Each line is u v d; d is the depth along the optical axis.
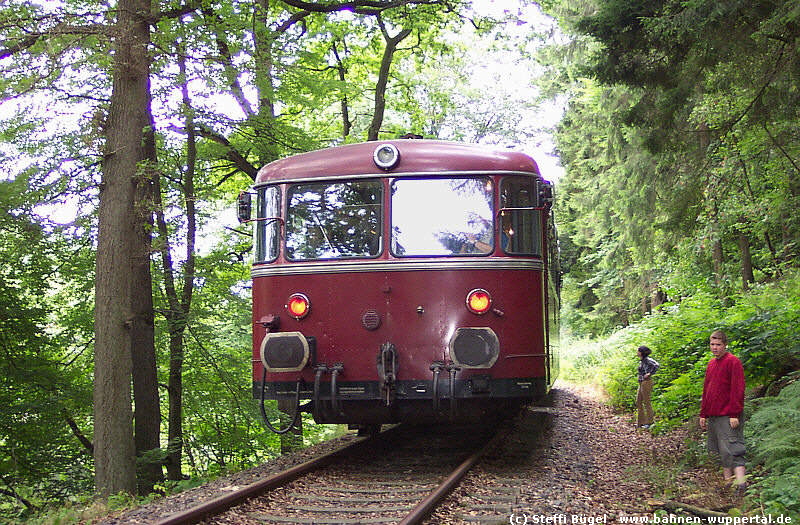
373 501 7.59
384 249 9.69
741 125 12.66
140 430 14.27
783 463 7.34
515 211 9.76
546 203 9.80
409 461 10.07
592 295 41.47
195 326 16.44
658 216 19.39
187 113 14.09
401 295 9.59
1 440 15.60
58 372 15.96
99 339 11.29
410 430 13.09
